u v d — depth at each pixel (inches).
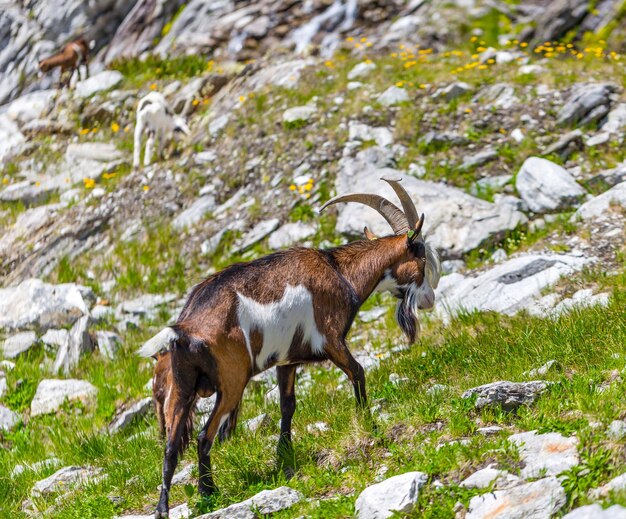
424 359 1258.0
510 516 764.6
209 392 932.6
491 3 2559.1
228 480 986.7
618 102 1950.1
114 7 3196.4
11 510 1082.7
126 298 1798.7
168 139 2257.6
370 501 822.5
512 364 1127.0
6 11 3260.3
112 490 1057.5
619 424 836.6
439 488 824.3
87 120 2578.7
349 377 1025.5
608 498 733.9
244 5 2891.2
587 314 1222.9
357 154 1947.6
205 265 1840.6
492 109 1995.6
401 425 993.5
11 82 3120.1
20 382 1519.4
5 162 2459.4
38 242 2047.2
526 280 1459.2
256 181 2004.2
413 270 1091.9
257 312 956.0
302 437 1043.3
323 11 2733.8
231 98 2393.0
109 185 2183.8
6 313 1731.1
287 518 858.1
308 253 1028.5
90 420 1374.3
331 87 2230.6
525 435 881.5
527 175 1747.0
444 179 1844.2
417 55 2401.6
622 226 1568.7
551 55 2285.9
